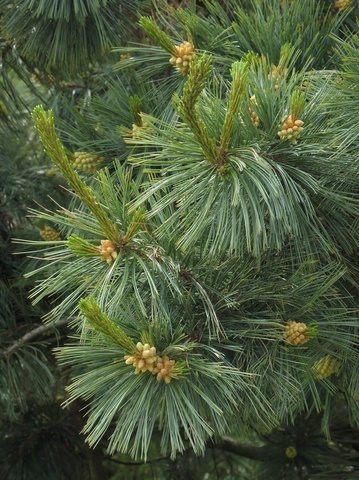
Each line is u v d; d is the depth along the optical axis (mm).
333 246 1018
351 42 1118
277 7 1206
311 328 958
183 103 853
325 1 1301
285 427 1673
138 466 2256
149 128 1003
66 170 854
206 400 872
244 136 935
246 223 881
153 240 946
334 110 983
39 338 1507
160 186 925
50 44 1352
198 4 1462
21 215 1573
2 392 1411
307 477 1604
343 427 1624
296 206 977
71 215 934
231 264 994
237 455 2021
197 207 925
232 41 1188
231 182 915
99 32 1300
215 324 961
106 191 938
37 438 1789
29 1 1288
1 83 1511
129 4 1337
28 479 1756
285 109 945
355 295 1124
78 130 1274
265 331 967
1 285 1473
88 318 822
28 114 1624
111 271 883
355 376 1059
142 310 881
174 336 923
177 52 1051
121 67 1243
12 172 1589
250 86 988
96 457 1812
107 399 887
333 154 979
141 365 852
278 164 939
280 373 964
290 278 1001
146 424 858
